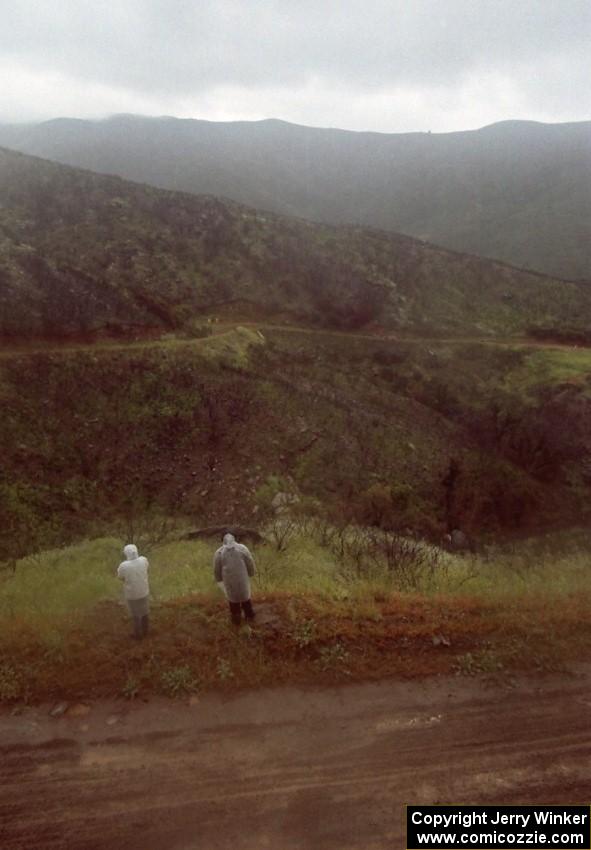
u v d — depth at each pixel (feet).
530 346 178.81
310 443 122.42
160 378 129.39
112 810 15.42
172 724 18.60
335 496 109.40
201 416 124.16
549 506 119.96
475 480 123.85
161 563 43.60
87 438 113.70
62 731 18.30
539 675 20.90
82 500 102.53
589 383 149.79
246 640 22.48
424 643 22.59
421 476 123.54
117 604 26.12
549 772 16.48
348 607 24.85
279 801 15.58
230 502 103.55
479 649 22.22
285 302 198.90
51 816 15.26
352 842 14.34
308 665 21.31
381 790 15.92
